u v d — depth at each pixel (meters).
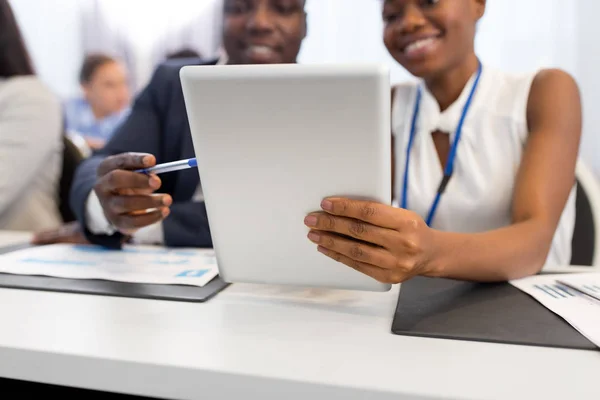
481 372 0.46
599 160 2.04
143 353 0.50
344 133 0.55
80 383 0.50
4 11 1.66
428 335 0.55
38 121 1.62
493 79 1.07
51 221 1.64
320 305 0.66
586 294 0.66
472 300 0.67
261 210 0.63
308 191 0.60
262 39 1.20
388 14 1.04
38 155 1.61
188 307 0.65
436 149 1.09
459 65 1.06
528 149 0.95
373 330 0.57
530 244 0.77
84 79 2.73
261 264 0.67
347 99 0.54
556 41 2.09
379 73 0.52
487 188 1.01
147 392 0.49
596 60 2.04
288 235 0.64
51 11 2.77
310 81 0.54
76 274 0.79
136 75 2.70
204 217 1.01
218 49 2.56
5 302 0.67
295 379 0.45
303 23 1.25
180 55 2.12
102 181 0.87
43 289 0.73
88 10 2.72
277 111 0.56
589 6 2.03
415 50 1.01
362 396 0.43
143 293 0.70
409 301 0.66
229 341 0.54
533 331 0.55
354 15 2.26
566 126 0.94
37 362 0.51
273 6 1.20
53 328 0.57
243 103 0.57
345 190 0.59
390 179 0.58
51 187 1.68
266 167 0.60
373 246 0.60
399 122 1.16
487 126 1.03
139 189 0.83
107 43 2.72
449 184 1.06
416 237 0.59
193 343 0.53
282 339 0.54
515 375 0.45
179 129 1.04
